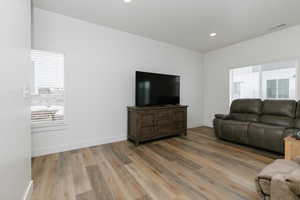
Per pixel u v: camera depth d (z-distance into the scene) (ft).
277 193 3.51
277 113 9.70
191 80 15.31
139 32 11.04
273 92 11.55
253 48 12.19
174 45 13.82
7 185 3.36
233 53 13.58
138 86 10.69
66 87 8.95
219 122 11.28
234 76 14.03
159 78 11.78
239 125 10.00
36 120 8.39
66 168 6.88
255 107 10.79
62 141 8.92
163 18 8.97
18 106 4.09
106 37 10.19
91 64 9.71
